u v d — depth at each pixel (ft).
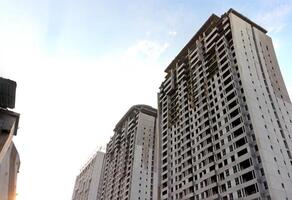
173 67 375.04
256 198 172.24
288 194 174.50
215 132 233.14
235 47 254.47
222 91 246.47
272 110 223.92
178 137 292.40
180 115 304.91
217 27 301.43
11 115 93.30
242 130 206.18
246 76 232.94
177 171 268.21
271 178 174.50
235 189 189.57
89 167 593.01
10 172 108.47
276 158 189.37
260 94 227.81
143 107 473.26
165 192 274.36
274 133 206.08
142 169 396.98
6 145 85.76
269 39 293.84
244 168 192.24
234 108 221.87
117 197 402.52
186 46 353.72
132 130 453.99
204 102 270.46
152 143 430.61
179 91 329.72
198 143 250.78
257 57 261.03
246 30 280.51
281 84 255.91
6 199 109.50
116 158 463.42
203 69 294.46
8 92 92.07
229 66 249.55
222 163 211.20
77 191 602.44
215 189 210.79
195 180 236.02
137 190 375.25
